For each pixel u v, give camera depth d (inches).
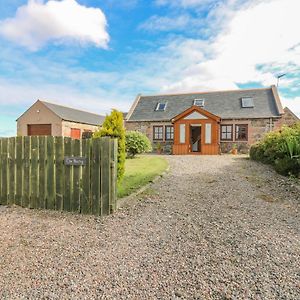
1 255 110.9
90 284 89.2
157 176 289.0
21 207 189.9
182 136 685.9
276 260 103.4
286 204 184.5
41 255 110.9
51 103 940.0
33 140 187.3
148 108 816.3
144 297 81.6
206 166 384.5
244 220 151.6
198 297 81.0
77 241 125.3
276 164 315.6
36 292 85.0
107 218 160.6
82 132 950.4
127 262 104.1
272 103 695.7
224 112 708.7
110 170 168.7
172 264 101.9
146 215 163.0
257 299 79.3
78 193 175.6
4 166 196.7
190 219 154.3
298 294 81.5
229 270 96.5
